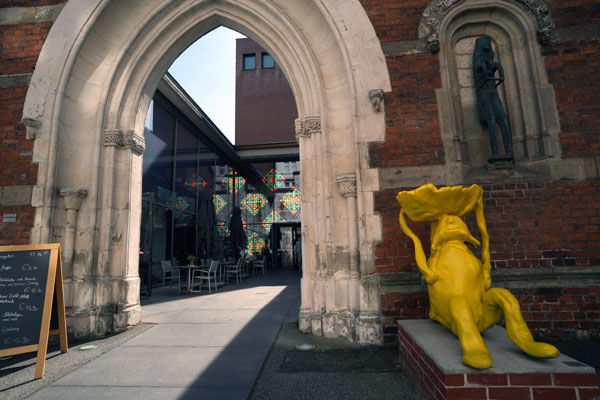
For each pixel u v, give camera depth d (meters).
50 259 3.54
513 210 3.93
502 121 4.10
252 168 17.66
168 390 2.64
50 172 4.52
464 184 4.02
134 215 5.08
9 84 4.86
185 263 11.00
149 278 7.73
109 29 5.05
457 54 4.61
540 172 4.00
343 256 4.23
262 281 10.89
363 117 4.26
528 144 4.19
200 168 12.32
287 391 2.59
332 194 4.34
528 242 3.85
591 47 4.12
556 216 3.87
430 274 2.46
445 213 2.65
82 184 4.77
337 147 4.46
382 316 3.85
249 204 18.55
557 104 4.07
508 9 4.30
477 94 4.39
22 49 4.96
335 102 4.56
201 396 2.53
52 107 4.66
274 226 18.47
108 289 4.59
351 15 4.45
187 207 11.27
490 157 4.07
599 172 3.89
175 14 5.08
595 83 4.05
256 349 3.62
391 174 4.12
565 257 3.79
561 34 4.18
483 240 2.60
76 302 4.44
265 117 22.50
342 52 4.38
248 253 17.83
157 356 3.46
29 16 5.04
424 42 4.34
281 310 5.68
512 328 2.07
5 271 3.42
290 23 4.66
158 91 9.12
